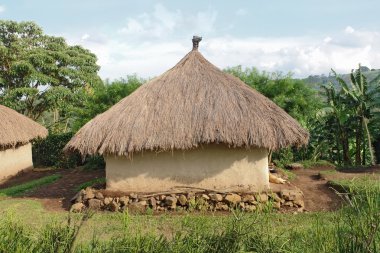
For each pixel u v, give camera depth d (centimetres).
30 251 353
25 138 1556
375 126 1585
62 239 367
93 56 2620
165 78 1023
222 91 956
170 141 887
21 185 1277
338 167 1411
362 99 1535
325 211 857
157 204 903
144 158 954
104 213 879
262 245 374
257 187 927
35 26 2408
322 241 380
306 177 1226
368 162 1716
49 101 2267
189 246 365
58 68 2308
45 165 1850
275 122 912
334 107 1570
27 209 911
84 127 973
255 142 874
